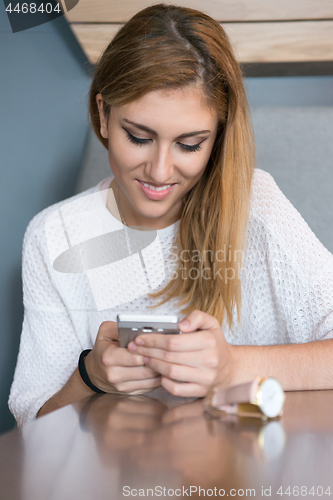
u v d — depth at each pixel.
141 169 0.78
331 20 1.43
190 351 0.61
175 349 0.61
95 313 1.04
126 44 0.73
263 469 0.38
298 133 1.54
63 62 1.55
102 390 0.70
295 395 0.63
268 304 1.02
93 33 1.51
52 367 1.00
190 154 0.77
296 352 0.70
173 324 0.60
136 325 0.61
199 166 0.79
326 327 0.88
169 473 0.38
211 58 0.75
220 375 0.64
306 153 1.53
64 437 0.46
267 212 0.98
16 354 1.39
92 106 0.93
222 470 0.38
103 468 0.39
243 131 0.89
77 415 0.53
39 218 1.06
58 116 1.55
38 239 1.03
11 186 1.34
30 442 0.44
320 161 1.53
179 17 0.76
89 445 0.43
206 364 0.61
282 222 0.97
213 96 0.75
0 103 1.29
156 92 0.70
